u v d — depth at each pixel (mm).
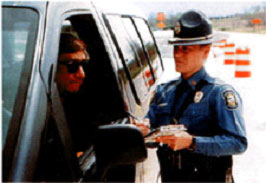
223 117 1980
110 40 2922
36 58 1760
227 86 2021
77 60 2508
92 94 2730
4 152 1502
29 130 1563
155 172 4379
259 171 4562
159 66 5578
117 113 2691
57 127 1787
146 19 5582
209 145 1982
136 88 3365
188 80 2088
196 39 2018
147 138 2020
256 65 14352
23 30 1863
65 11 2205
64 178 1725
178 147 2004
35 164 1529
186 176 2166
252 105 7633
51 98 1749
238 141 1973
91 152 2191
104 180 1984
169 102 2176
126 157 1646
